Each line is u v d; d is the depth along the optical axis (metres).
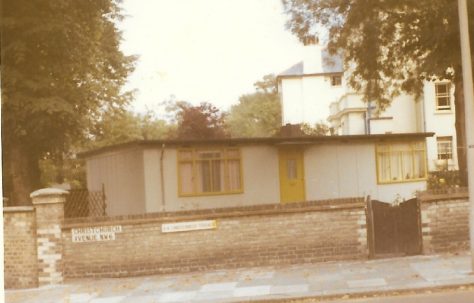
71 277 14.47
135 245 14.58
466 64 11.85
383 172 24.80
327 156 24.08
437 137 38.06
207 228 14.63
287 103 57.38
